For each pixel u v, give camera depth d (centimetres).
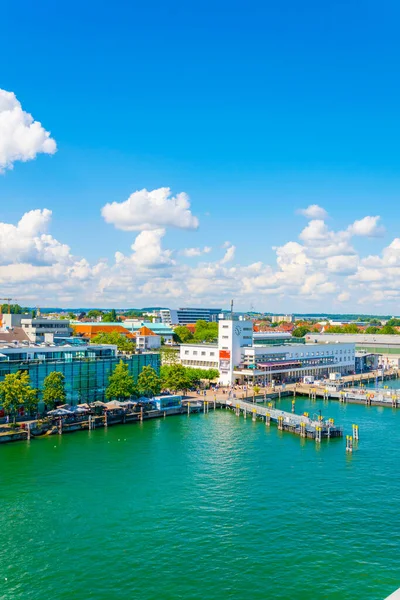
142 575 7231
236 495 10031
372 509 9425
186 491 10200
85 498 9781
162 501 9681
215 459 12394
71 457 12344
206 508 9394
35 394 15112
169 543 8100
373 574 7294
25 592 6831
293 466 11900
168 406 18075
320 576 7231
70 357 17038
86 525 8669
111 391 17062
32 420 15088
